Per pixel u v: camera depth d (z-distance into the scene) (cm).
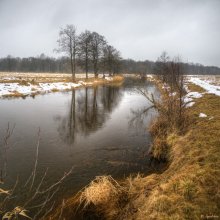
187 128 1103
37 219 605
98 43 5228
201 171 621
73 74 4759
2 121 1570
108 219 599
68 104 2359
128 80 6644
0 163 930
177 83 1224
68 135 1322
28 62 13875
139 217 534
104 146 1153
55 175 842
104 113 1961
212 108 1535
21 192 723
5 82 3444
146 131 1404
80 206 648
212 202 505
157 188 613
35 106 2162
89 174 857
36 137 1269
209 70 17212
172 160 881
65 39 4575
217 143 836
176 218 477
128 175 852
